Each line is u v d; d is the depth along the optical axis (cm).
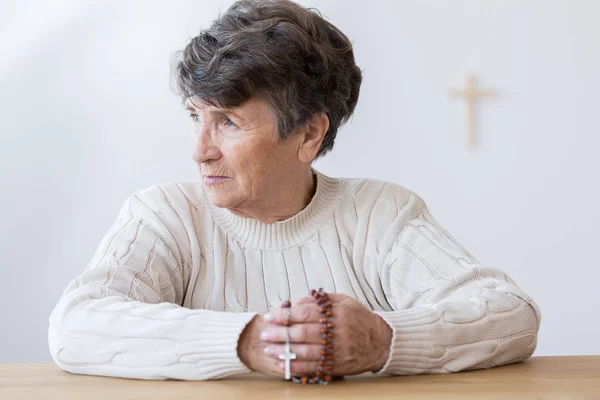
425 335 123
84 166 345
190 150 352
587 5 377
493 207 372
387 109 369
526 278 373
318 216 166
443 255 157
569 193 375
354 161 367
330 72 152
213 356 117
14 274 338
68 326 130
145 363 121
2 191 339
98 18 348
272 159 150
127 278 146
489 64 374
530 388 112
